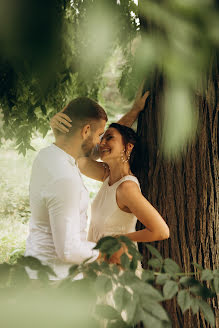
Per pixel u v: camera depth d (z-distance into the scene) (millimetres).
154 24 448
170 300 1892
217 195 1903
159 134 1990
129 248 994
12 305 625
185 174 1943
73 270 983
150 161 2070
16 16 399
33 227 1670
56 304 667
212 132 1860
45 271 921
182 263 1947
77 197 1552
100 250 977
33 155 4582
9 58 468
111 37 512
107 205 2021
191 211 1938
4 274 858
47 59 456
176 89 437
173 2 420
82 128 1673
